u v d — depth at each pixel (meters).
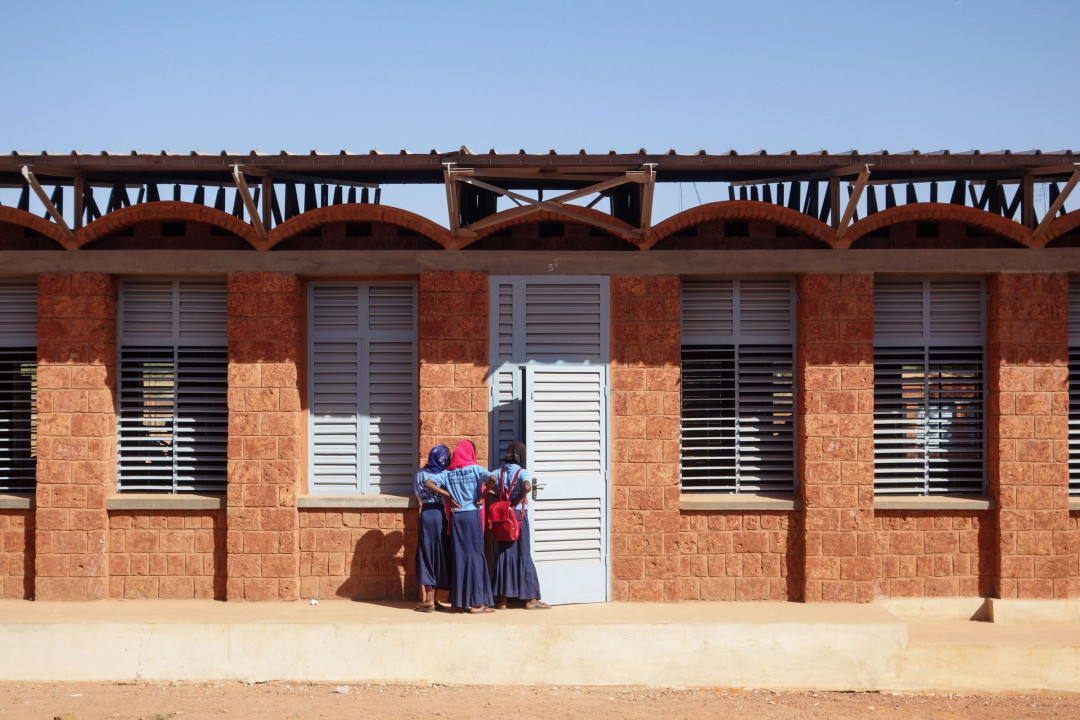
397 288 10.55
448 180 9.60
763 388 10.53
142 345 10.55
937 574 10.38
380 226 10.31
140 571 10.34
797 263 10.23
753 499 10.33
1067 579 10.26
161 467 10.52
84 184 10.55
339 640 9.13
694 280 10.52
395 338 10.55
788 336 10.50
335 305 10.55
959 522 10.41
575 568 10.10
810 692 9.19
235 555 10.16
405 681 9.11
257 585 10.16
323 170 9.88
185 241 10.34
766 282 10.52
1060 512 10.26
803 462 10.25
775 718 8.32
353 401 10.55
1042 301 10.27
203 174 10.32
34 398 10.72
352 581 10.28
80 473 10.23
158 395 10.59
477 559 9.64
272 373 10.20
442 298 10.19
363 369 10.55
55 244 10.38
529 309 10.27
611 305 10.27
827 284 10.20
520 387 10.30
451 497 9.65
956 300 10.57
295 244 10.31
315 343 10.55
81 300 10.25
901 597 10.36
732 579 10.31
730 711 8.49
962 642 9.34
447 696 8.73
